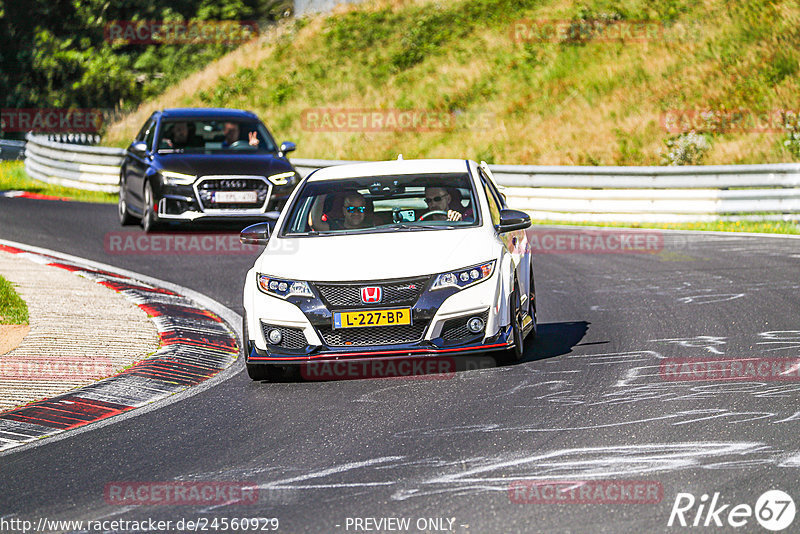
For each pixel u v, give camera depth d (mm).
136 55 151875
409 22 127875
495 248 29516
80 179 89062
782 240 58062
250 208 57688
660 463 20062
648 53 107625
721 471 19406
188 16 153750
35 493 20297
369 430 23641
